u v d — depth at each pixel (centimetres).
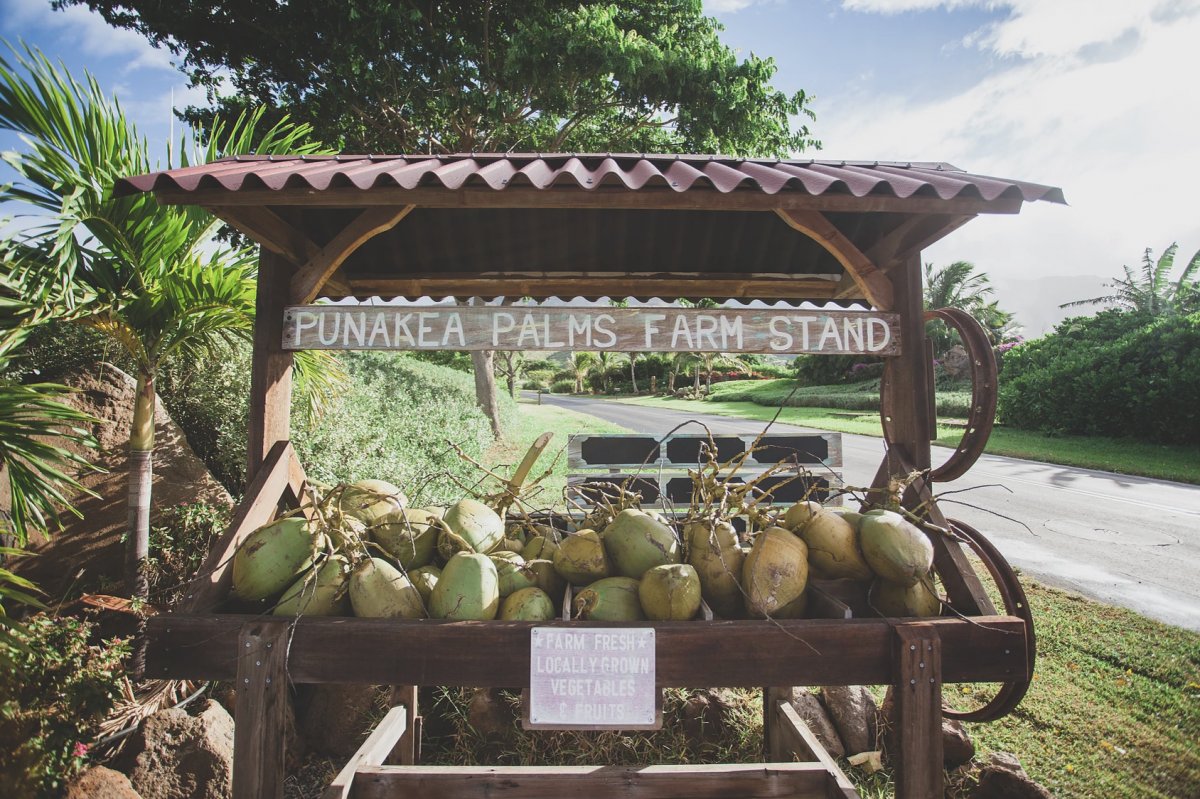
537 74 892
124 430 396
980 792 279
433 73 883
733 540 215
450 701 337
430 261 338
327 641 184
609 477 364
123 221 310
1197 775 308
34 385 276
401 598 196
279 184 189
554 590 221
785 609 202
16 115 288
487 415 1434
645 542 213
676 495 368
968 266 3284
